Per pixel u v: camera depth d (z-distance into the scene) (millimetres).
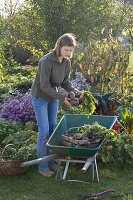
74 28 12391
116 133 5504
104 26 12258
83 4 12359
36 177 5086
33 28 13031
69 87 5105
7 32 14266
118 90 8062
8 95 8312
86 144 4914
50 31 12539
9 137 5824
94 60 8484
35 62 13617
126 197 4555
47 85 4656
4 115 7008
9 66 13188
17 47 14602
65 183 4926
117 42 8945
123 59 8195
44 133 4965
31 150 5270
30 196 4641
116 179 5094
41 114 4883
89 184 4918
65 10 12328
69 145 4988
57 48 4613
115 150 5520
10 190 4781
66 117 5676
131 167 5438
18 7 14289
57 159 4844
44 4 12352
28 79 9594
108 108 7086
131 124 5965
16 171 5027
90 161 4723
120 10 12445
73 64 8797
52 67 4676
